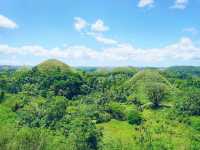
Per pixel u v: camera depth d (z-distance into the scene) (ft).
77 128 337.52
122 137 337.31
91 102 465.47
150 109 453.17
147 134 342.23
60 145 309.63
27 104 428.56
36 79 553.23
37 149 307.17
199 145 322.34
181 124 375.66
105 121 385.91
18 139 314.96
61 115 381.19
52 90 509.76
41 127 355.36
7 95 469.98
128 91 550.77
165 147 314.96
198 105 417.08
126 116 396.98
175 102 458.91
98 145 319.06
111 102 468.34
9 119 377.71
